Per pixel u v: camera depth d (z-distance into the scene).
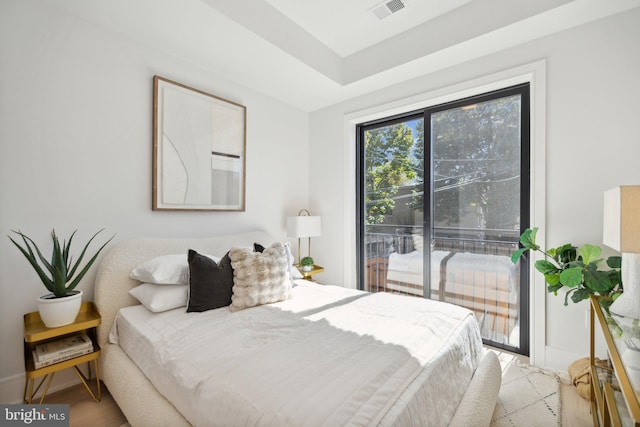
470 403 1.31
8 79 1.67
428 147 2.81
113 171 2.08
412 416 0.96
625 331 1.23
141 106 2.21
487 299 2.51
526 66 2.19
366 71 2.76
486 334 2.51
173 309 1.84
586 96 1.98
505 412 1.66
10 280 1.69
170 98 2.34
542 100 2.13
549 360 2.11
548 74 2.11
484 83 2.38
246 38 2.14
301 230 3.06
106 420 1.59
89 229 1.97
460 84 2.50
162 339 1.46
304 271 3.11
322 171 3.52
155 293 1.83
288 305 1.93
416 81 2.76
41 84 1.78
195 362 1.23
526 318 2.32
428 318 1.65
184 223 2.48
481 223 2.54
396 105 2.88
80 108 1.93
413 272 2.94
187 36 2.12
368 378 1.05
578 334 2.01
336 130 3.39
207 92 2.61
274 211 3.25
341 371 1.09
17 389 1.71
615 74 1.89
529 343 2.27
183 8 1.83
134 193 2.18
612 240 1.33
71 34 1.89
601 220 1.93
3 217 1.67
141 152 2.22
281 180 3.32
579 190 2.01
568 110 2.04
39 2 1.77
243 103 2.92
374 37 2.60
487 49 2.29
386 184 3.16
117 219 2.10
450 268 2.70
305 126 3.62
